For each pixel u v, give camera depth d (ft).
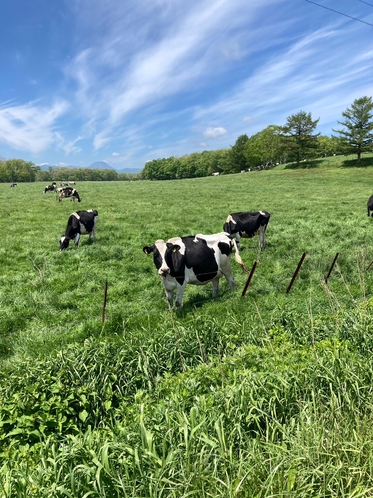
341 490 8.34
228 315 22.31
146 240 48.62
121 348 17.42
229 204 85.81
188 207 82.02
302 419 10.39
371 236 45.03
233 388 12.01
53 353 18.06
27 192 135.74
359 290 26.16
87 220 45.42
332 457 9.24
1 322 23.91
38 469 9.47
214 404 11.87
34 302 27.17
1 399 13.87
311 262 34.37
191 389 13.05
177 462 9.11
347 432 10.18
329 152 323.37
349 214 64.54
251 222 40.47
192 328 19.16
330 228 51.78
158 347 17.63
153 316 23.76
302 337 18.02
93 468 8.68
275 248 41.86
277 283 29.68
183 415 10.47
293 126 229.04
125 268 35.86
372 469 9.00
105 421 13.70
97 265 36.73
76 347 17.71
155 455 8.73
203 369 14.55
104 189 145.48
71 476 8.31
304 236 47.19
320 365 13.17
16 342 21.31
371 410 11.17
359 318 18.24
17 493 8.46
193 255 25.23
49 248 43.91
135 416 11.73
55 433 12.46
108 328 22.30
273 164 296.30
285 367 13.30
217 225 58.44
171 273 24.77
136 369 16.29
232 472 8.80
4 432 12.67
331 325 18.84
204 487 8.45
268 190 124.67
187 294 29.19
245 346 16.49
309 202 85.46
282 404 11.73
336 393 12.26
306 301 23.62
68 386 14.30
